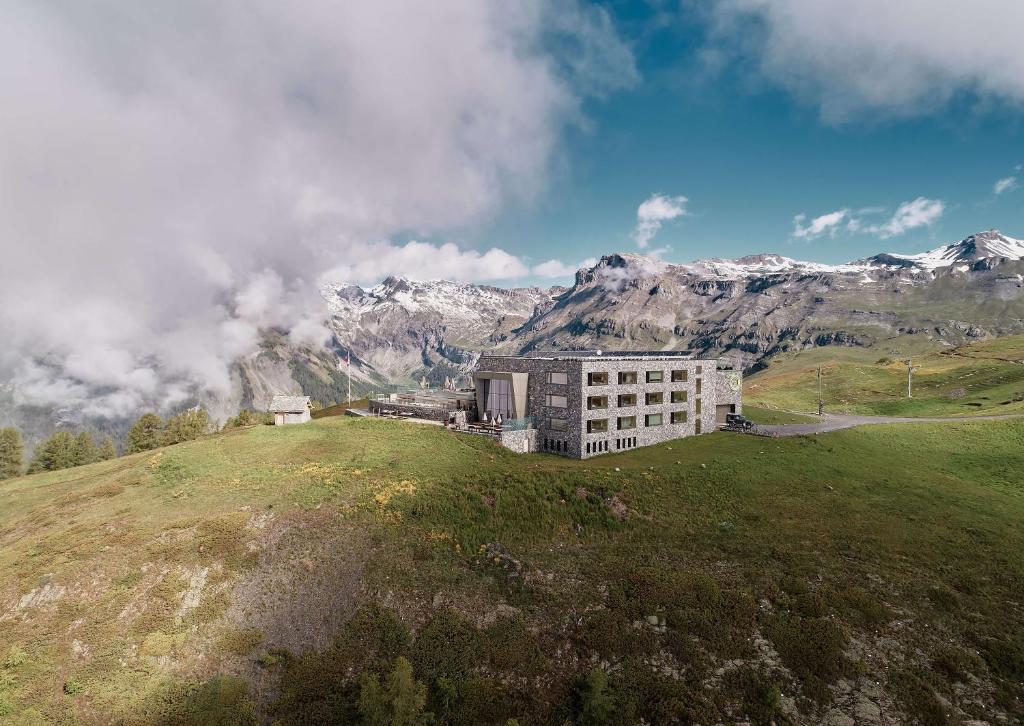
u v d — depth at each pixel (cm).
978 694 3300
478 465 6525
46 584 4225
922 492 6038
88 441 13200
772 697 3238
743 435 8331
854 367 18538
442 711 3328
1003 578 4319
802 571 4447
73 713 3241
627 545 5006
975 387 13600
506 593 4319
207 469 6481
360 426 8169
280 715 3294
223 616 4003
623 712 3256
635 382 7731
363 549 4697
